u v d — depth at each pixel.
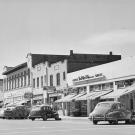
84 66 60.31
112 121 31.08
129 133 20.08
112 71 45.72
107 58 69.56
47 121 39.41
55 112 43.03
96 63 62.94
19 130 23.89
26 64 76.25
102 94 45.72
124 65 43.41
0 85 100.44
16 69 82.50
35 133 21.06
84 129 23.92
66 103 58.78
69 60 58.84
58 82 60.91
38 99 68.88
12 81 86.31
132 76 41.81
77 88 54.78
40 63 68.75
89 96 48.19
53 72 62.88
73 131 22.20
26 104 74.69
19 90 80.50
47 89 60.91
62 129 24.30
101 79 47.91
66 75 58.09
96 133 20.33
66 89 57.44
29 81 74.25
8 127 27.42
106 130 22.64
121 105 31.38
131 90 40.25
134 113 33.00
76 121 38.66
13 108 51.22
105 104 31.59
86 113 52.78
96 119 30.89
